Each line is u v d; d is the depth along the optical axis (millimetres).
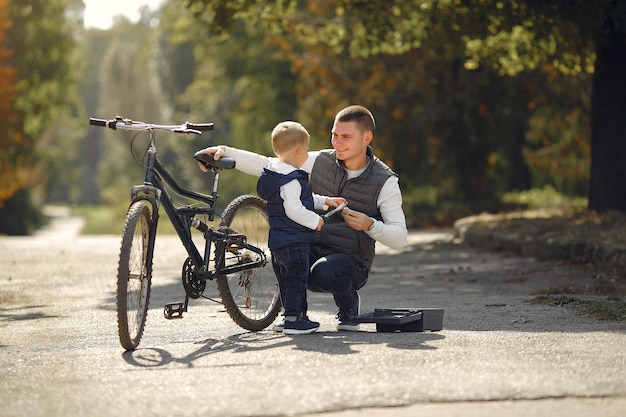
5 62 45812
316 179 7832
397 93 36031
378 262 17234
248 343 7102
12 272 15820
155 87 87562
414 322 7492
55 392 5469
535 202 38719
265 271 8164
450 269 14602
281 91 52688
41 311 10391
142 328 7129
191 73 84312
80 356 6707
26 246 23219
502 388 5215
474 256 17312
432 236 24750
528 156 39531
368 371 5719
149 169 7336
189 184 81250
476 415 4688
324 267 7500
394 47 22281
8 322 9461
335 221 7734
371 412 4781
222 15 21078
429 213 37406
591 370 5699
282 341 7102
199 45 53781
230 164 7641
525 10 18125
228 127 77062
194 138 77125
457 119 36281
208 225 7785
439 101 35906
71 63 54812
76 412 4977
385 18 20984
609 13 17156
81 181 162875
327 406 4887
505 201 38906
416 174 39094
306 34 24703
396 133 36250
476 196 39062
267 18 22062
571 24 17922
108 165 122438
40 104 53438
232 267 7762
